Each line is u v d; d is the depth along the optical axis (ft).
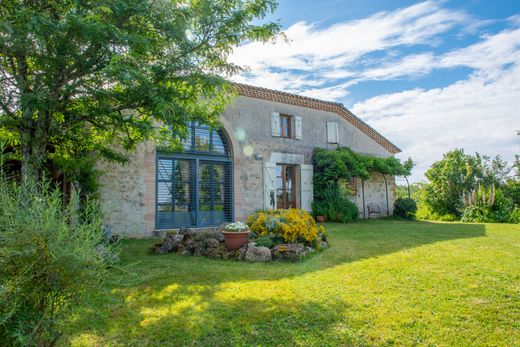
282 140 40.73
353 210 41.96
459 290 12.41
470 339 8.64
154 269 16.43
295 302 11.43
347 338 8.82
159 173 31.68
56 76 14.16
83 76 15.11
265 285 13.51
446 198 49.62
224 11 16.07
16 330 5.67
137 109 16.25
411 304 11.06
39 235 5.90
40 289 6.07
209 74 16.84
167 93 15.40
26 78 14.89
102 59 14.55
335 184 42.57
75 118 16.14
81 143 21.16
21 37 12.42
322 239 23.63
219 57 17.56
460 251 19.98
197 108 19.94
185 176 33.37
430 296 11.81
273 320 10.00
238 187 36.01
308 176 42.50
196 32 16.30
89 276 6.45
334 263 17.37
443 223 40.55
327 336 8.95
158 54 16.38
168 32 15.38
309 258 18.84
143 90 14.38
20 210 6.25
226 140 36.24
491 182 48.62
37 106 13.65
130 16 14.85
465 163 50.80
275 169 39.52
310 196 42.57
